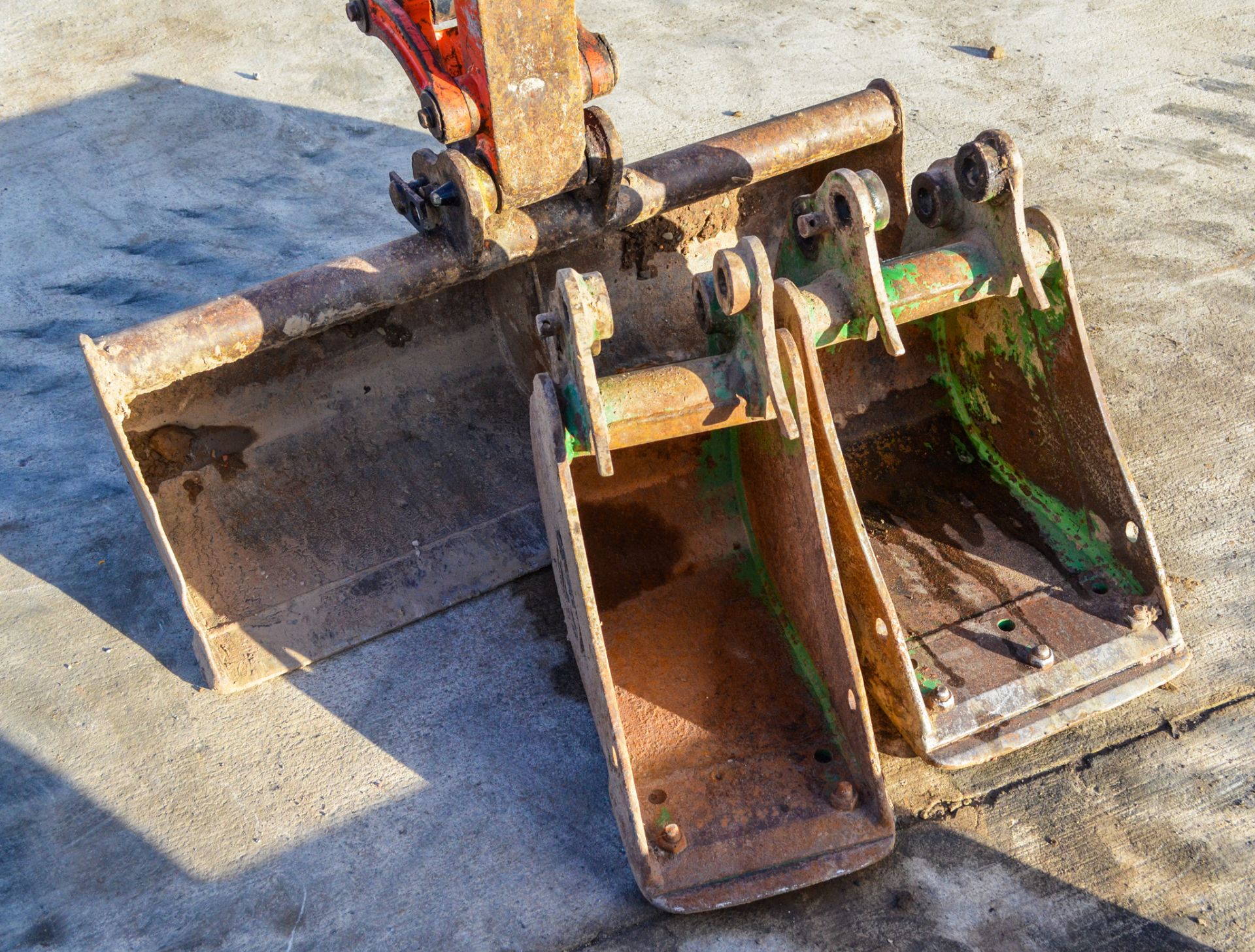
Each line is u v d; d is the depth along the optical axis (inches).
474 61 66.1
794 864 62.2
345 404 82.4
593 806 68.0
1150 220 108.6
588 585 60.2
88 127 127.0
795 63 134.4
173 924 63.9
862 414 83.5
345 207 114.0
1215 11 142.6
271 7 148.9
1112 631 69.7
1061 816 66.7
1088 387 71.0
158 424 77.1
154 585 80.4
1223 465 85.5
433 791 69.0
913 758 69.3
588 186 73.2
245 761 70.8
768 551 73.9
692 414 63.7
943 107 125.1
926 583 73.8
